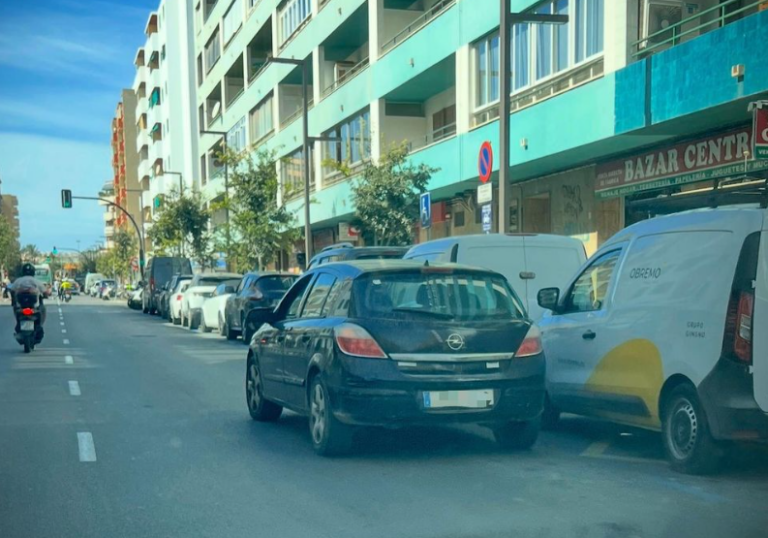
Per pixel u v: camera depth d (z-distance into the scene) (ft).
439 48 73.20
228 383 43.21
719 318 21.17
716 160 46.32
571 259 37.11
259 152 113.39
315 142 110.83
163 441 27.89
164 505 20.08
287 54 122.11
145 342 71.77
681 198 40.11
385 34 88.48
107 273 426.10
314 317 26.63
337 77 105.60
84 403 36.32
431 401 23.36
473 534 17.46
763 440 20.74
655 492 20.67
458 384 23.56
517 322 24.99
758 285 20.85
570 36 55.01
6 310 150.00
